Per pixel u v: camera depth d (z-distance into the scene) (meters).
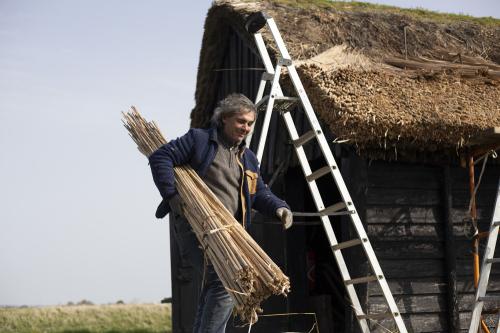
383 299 6.27
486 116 6.19
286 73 6.16
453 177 6.73
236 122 3.84
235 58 8.60
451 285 6.47
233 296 3.21
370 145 6.25
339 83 6.10
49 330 12.98
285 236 7.38
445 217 6.59
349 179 6.40
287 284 3.18
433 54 7.59
